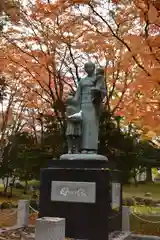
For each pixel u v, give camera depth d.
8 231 8.75
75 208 8.09
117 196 8.94
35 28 12.98
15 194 22.19
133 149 13.71
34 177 16.42
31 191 23.67
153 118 8.11
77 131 8.80
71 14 11.88
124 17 10.12
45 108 16.78
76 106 9.18
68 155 8.62
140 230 10.68
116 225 8.80
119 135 13.42
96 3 10.16
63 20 12.27
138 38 7.15
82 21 11.80
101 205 7.90
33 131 20.17
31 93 16.22
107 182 7.96
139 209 15.98
